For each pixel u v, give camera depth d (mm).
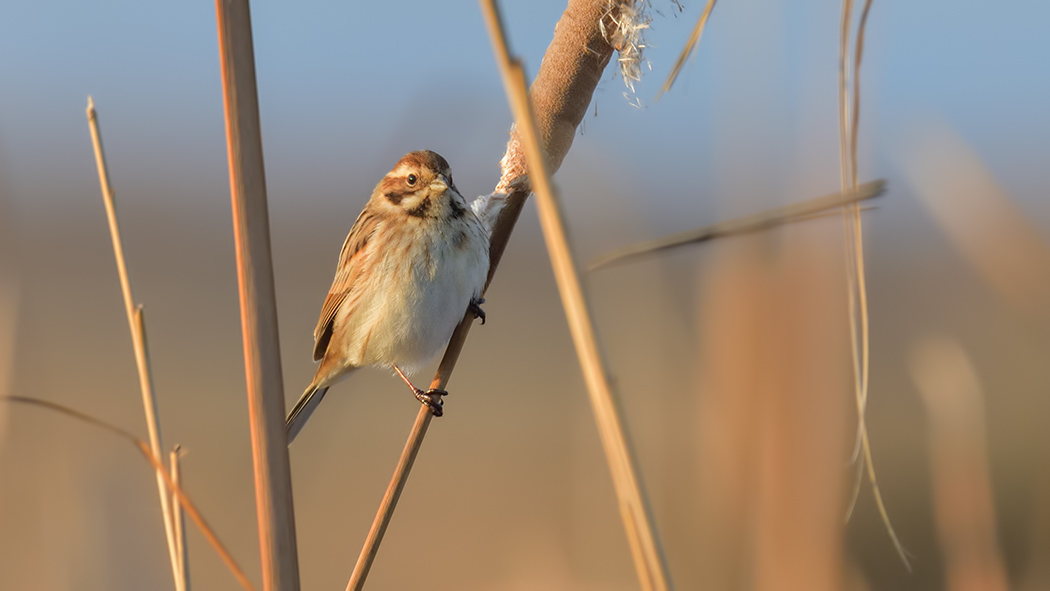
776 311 8039
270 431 5238
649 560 4301
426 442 21328
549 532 13398
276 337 5266
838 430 7949
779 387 7996
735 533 8289
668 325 11344
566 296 4262
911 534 15977
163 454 6035
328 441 19375
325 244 39938
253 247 5191
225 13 5090
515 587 12250
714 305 8430
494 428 22109
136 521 9227
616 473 4340
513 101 4141
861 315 5242
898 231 23688
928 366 8055
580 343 4293
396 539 16641
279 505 5254
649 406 11445
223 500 17547
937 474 7934
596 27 6320
